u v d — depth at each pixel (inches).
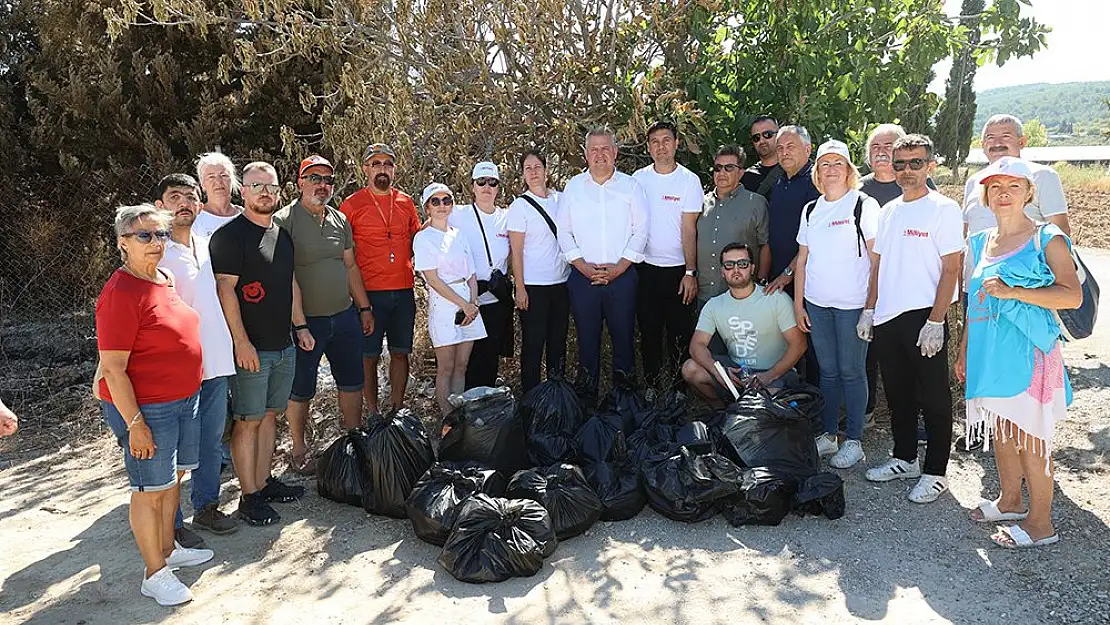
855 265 185.6
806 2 252.4
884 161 200.5
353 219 208.7
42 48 347.9
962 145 1199.6
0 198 346.3
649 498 171.2
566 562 153.7
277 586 147.8
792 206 205.3
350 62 307.3
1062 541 151.9
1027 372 145.2
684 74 260.8
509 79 268.5
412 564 154.6
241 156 343.6
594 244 211.0
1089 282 155.7
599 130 209.6
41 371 292.2
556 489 162.6
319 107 344.5
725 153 208.4
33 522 179.2
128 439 136.5
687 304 223.8
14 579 152.4
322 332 192.4
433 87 252.7
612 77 260.1
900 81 269.0
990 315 148.9
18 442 233.0
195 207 153.3
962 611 132.6
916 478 184.5
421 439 180.1
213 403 159.0
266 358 169.3
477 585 145.9
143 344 134.3
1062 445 199.5
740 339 205.8
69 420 248.4
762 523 165.0
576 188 213.0
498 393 185.9
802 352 204.5
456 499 161.3
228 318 163.0
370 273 210.7
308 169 184.1
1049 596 135.4
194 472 165.2
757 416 178.7
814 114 247.9
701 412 225.1
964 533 158.6
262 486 183.0
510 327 233.5
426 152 269.7
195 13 261.9
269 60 323.3
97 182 339.3
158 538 143.2
